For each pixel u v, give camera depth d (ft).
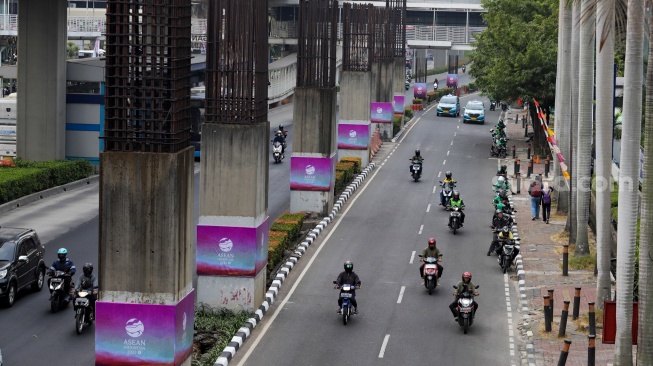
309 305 144.25
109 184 102.94
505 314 142.00
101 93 262.88
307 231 196.95
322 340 126.82
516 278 163.53
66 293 137.49
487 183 265.34
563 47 220.84
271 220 204.64
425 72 614.75
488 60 348.18
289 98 485.56
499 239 175.42
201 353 120.57
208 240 135.54
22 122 252.01
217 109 134.72
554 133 273.54
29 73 251.19
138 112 102.94
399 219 213.66
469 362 119.14
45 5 249.14
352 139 281.95
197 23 480.64
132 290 103.81
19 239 143.13
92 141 262.47
